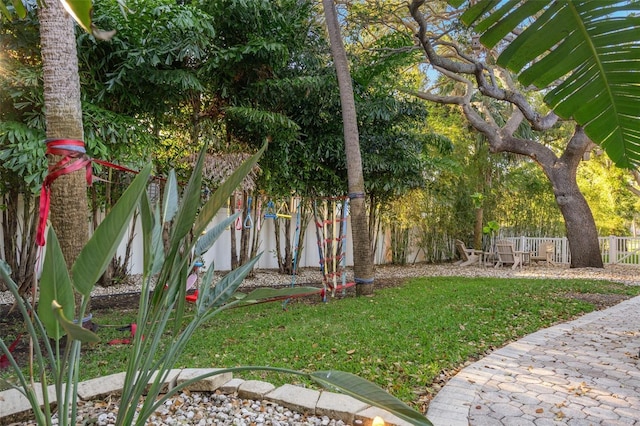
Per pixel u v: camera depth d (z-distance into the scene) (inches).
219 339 154.0
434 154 437.1
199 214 57.9
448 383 115.8
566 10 44.4
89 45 199.0
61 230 131.8
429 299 234.4
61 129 127.5
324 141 305.0
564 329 177.0
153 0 200.8
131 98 221.8
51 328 47.6
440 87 498.3
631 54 44.8
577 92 49.7
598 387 115.4
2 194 235.0
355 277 253.8
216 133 279.4
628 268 408.5
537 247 486.9
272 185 293.3
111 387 98.5
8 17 56.1
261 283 310.3
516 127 426.3
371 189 356.5
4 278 56.1
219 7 239.5
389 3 319.9
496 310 207.0
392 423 86.2
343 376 52.7
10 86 177.5
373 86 311.1
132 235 287.7
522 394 110.1
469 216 492.4
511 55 50.1
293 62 285.6
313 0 308.0
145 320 60.3
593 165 492.7
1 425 85.0
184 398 99.5
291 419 90.9
